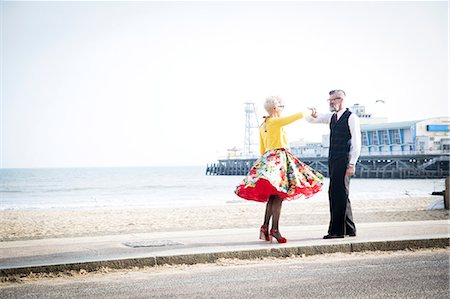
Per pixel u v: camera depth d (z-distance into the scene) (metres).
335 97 8.55
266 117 8.12
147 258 7.00
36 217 19.61
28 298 5.34
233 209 21.41
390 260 7.16
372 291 5.39
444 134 76.94
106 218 18.16
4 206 30.48
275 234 8.12
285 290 5.48
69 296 5.39
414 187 52.72
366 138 86.38
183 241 8.57
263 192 7.97
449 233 8.96
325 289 5.50
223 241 8.46
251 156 110.75
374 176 80.12
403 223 10.98
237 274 6.36
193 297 5.26
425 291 5.38
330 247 7.79
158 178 104.38
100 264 6.80
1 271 6.38
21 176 126.81
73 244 8.51
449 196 16.89
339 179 8.48
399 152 78.38
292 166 7.91
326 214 17.02
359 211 17.94
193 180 91.62
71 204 31.95
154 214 19.50
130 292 5.52
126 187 65.50
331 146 8.57
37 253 7.59
